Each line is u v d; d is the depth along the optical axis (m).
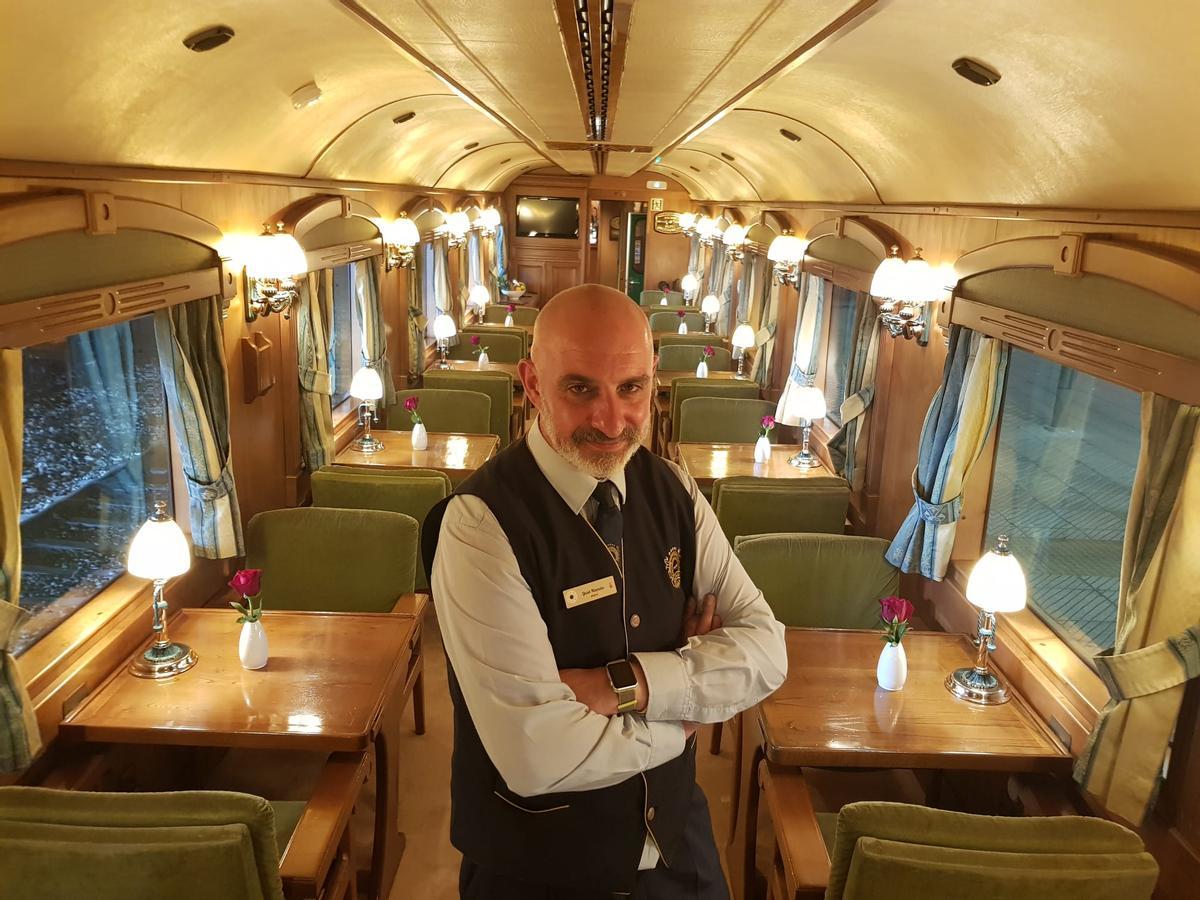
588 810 1.49
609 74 3.65
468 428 6.79
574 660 1.43
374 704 2.98
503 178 13.22
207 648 3.30
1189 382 2.33
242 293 4.53
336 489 4.66
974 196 3.77
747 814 3.10
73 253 2.85
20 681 2.51
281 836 2.73
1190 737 2.41
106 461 3.86
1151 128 2.25
